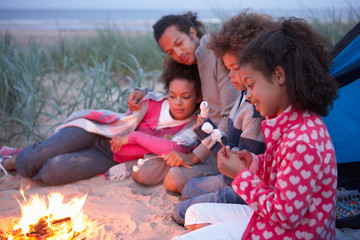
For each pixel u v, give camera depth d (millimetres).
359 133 2510
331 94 1496
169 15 2992
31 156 3004
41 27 21219
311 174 1384
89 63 6785
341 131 2555
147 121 3189
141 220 2396
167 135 3072
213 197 2262
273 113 1532
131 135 2975
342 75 2279
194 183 2561
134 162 3119
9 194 2783
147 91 3318
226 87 2676
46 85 5680
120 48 7004
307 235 1470
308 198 1395
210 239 1603
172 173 2725
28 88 4586
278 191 1419
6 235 2209
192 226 1898
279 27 1534
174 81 2957
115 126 3197
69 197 2750
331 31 5520
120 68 6500
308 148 1388
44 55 7004
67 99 5242
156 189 2873
